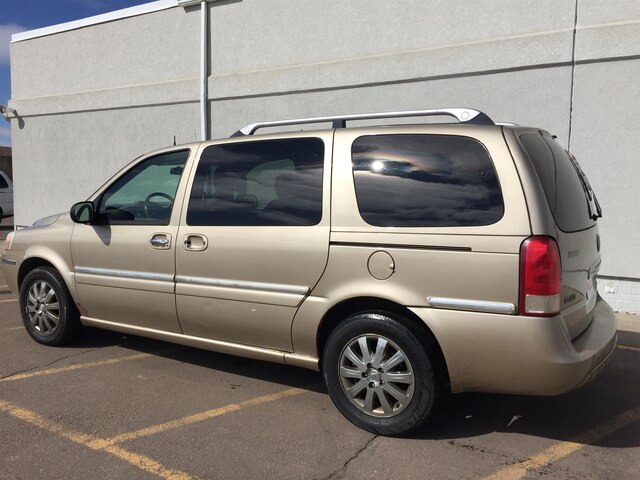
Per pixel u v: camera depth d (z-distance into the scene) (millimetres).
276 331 3617
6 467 2953
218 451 3146
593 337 3244
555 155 3492
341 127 3881
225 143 4020
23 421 3512
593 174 6391
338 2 7914
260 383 4211
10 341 5234
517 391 2977
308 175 3557
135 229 4270
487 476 2906
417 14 7340
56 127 11266
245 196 3814
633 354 4965
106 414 3627
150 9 9789
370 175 3354
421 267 3088
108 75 10523
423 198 3176
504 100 6805
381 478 2885
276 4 8469
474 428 3467
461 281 2988
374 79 7574
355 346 3357
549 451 3184
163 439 3283
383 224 3232
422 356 3125
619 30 6066
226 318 3809
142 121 10062
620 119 6191
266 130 8625
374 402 3332
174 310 4070
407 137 3318
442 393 3193
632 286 6332
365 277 3254
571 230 3213
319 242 3402
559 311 2908
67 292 4832
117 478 2861
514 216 2916
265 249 3602
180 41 9539
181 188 4098
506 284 2889
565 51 6355
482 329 2949
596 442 3305
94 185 10875
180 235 3998
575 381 2910
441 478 2883
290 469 2961
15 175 12070
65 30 10938
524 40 6582
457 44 7020
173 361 4703
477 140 3117
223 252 3779
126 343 5195
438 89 7203
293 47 8391
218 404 3805
